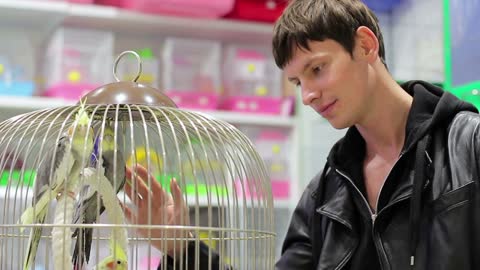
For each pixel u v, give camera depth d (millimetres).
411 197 1176
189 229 1084
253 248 1183
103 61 2334
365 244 1239
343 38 1195
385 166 1276
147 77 2396
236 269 1360
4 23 2342
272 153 2535
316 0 1221
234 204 1223
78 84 2277
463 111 1225
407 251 1177
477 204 1131
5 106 2191
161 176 1381
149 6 2352
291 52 1222
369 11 1270
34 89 2326
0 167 1192
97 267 1059
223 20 2467
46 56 2355
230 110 2516
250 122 2484
